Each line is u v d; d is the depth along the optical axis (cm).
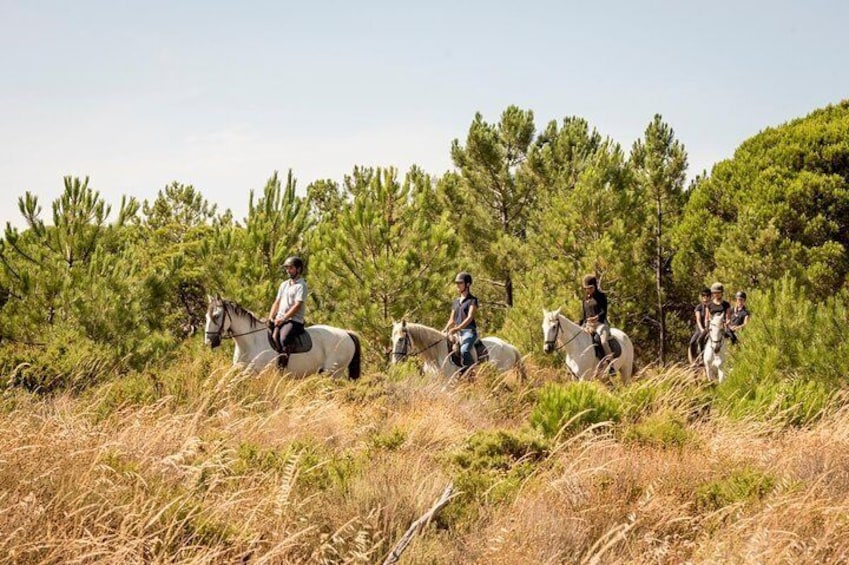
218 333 1195
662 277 2545
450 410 1048
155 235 3362
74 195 1675
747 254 2239
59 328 1486
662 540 575
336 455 766
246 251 1853
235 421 835
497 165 2786
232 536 520
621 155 2512
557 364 1848
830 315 1239
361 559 504
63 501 523
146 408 834
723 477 741
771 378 1189
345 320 1712
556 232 2258
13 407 871
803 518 593
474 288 2689
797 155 2473
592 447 788
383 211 1795
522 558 523
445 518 608
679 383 1193
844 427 890
